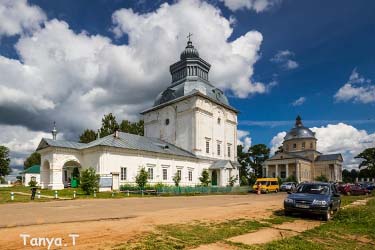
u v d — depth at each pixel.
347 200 26.66
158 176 42.62
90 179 30.61
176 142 52.47
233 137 59.25
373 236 10.75
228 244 8.80
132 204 20.64
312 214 14.62
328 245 9.30
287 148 99.69
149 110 57.88
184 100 52.12
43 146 39.94
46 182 40.62
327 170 93.94
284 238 9.84
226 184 51.53
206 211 16.23
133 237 9.15
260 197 32.25
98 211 15.83
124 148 38.31
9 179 80.81
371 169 102.50
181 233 9.90
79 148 39.91
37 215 13.91
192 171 48.66
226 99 59.28
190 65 56.59
